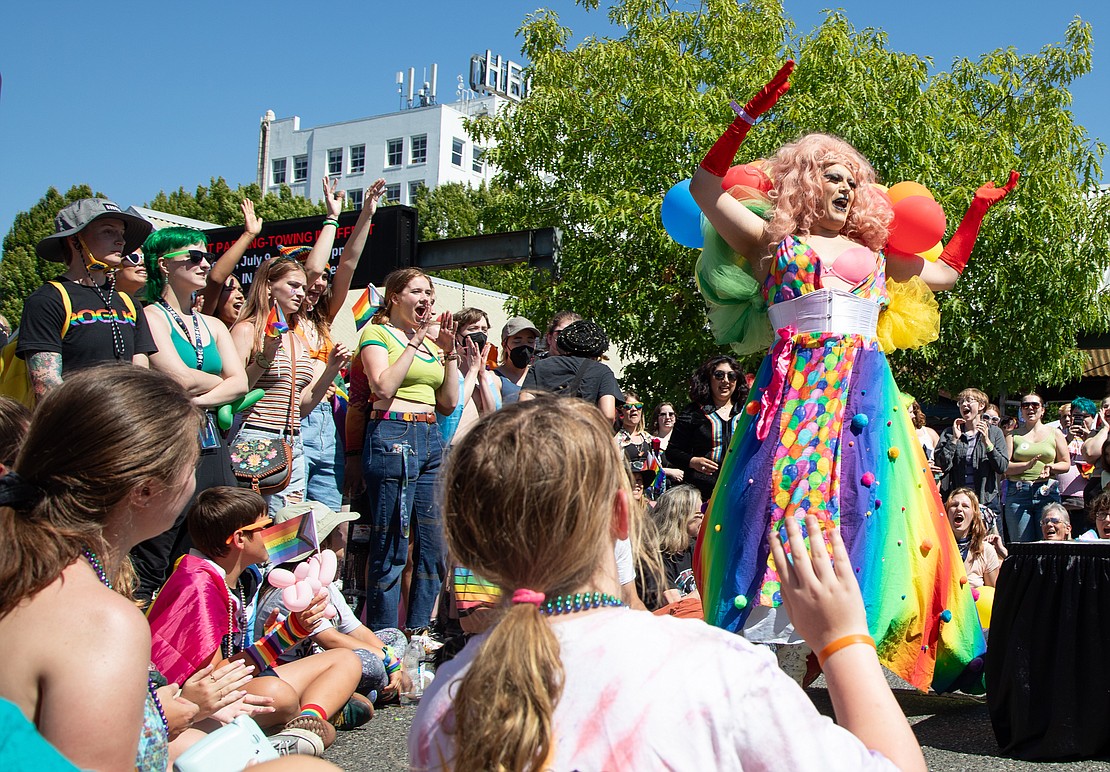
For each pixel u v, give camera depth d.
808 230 4.14
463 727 1.39
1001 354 14.84
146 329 4.49
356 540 6.20
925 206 4.21
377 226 11.05
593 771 1.35
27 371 4.29
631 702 1.38
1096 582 3.64
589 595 1.52
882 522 3.84
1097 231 15.18
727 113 14.63
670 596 5.00
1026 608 3.74
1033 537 9.02
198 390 4.63
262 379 5.38
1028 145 15.54
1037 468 9.06
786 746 1.36
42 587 1.85
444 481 1.57
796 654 3.91
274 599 4.29
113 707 1.79
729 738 1.36
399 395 5.58
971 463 8.59
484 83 63.84
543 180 16.22
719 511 4.02
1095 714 3.61
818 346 3.99
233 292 6.11
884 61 14.71
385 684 4.41
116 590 2.15
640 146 14.91
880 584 3.78
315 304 6.66
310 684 3.78
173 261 4.80
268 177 64.19
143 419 1.99
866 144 13.82
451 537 1.54
